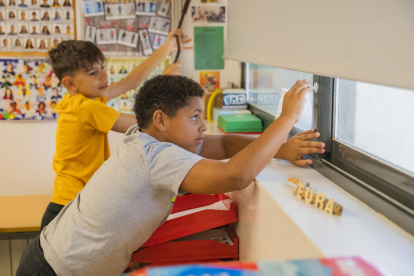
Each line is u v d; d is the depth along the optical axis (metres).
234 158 0.89
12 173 2.30
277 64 1.26
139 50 2.19
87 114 1.42
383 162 0.89
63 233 1.05
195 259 1.19
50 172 2.32
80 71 1.46
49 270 1.05
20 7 2.15
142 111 1.00
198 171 0.88
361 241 0.73
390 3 0.71
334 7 0.91
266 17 1.38
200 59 2.20
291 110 0.98
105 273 1.04
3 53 2.18
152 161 0.93
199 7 2.15
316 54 1.00
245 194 1.18
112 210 0.98
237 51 1.79
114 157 1.03
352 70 0.83
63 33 2.18
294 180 1.04
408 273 0.63
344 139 1.11
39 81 2.22
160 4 2.15
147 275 0.42
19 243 1.96
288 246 0.85
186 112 0.96
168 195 1.01
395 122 0.87
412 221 0.76
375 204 0.88
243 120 1.74
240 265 0.44
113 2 2.14
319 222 0.82
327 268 0.43
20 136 2.27
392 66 0.70
